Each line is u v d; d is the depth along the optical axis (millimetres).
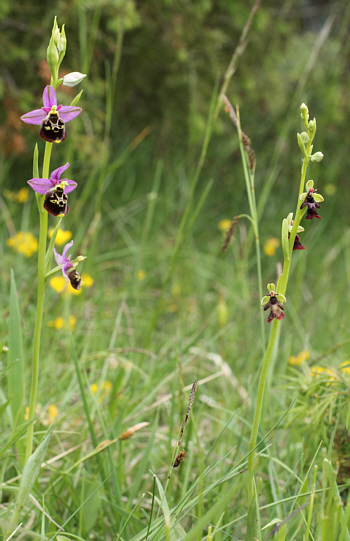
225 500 1378
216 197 7484
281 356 4211
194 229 6430
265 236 6980
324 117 5406
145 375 2979
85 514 2045
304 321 4906
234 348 4195
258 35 7289
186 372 3709
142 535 1735
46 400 2896
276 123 8156
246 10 6621
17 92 5609
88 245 3750
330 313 4957
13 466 2271
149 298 4793
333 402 2131
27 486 1635
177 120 7188
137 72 6891
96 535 2143
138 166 7156
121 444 2246
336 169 7953
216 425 2998
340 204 8031
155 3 6312
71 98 5422
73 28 5402
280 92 8312
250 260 6035
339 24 7426
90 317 4027
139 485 2340
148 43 6562
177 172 6758
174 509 1710
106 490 2125
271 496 2230
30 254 4320
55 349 3285
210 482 2340
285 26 7395
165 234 6191
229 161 8078
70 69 5500
